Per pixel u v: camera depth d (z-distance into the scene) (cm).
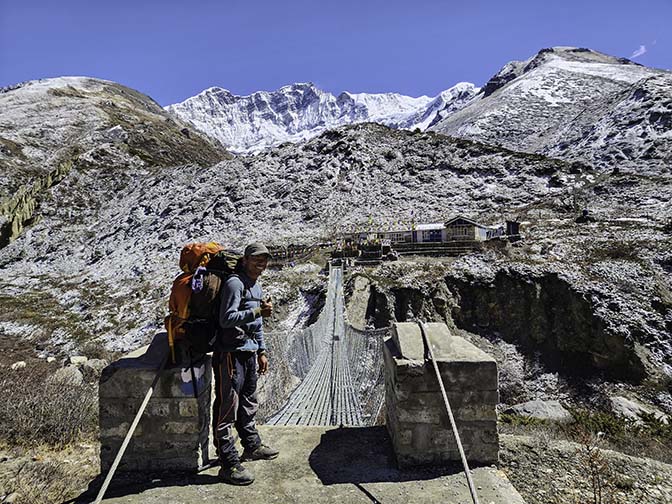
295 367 1371
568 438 779
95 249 5491
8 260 5403
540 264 2889
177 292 379
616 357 2272
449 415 372
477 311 2841
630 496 411
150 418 399
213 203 5984
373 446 446
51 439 570
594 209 4609
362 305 2819
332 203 5825
